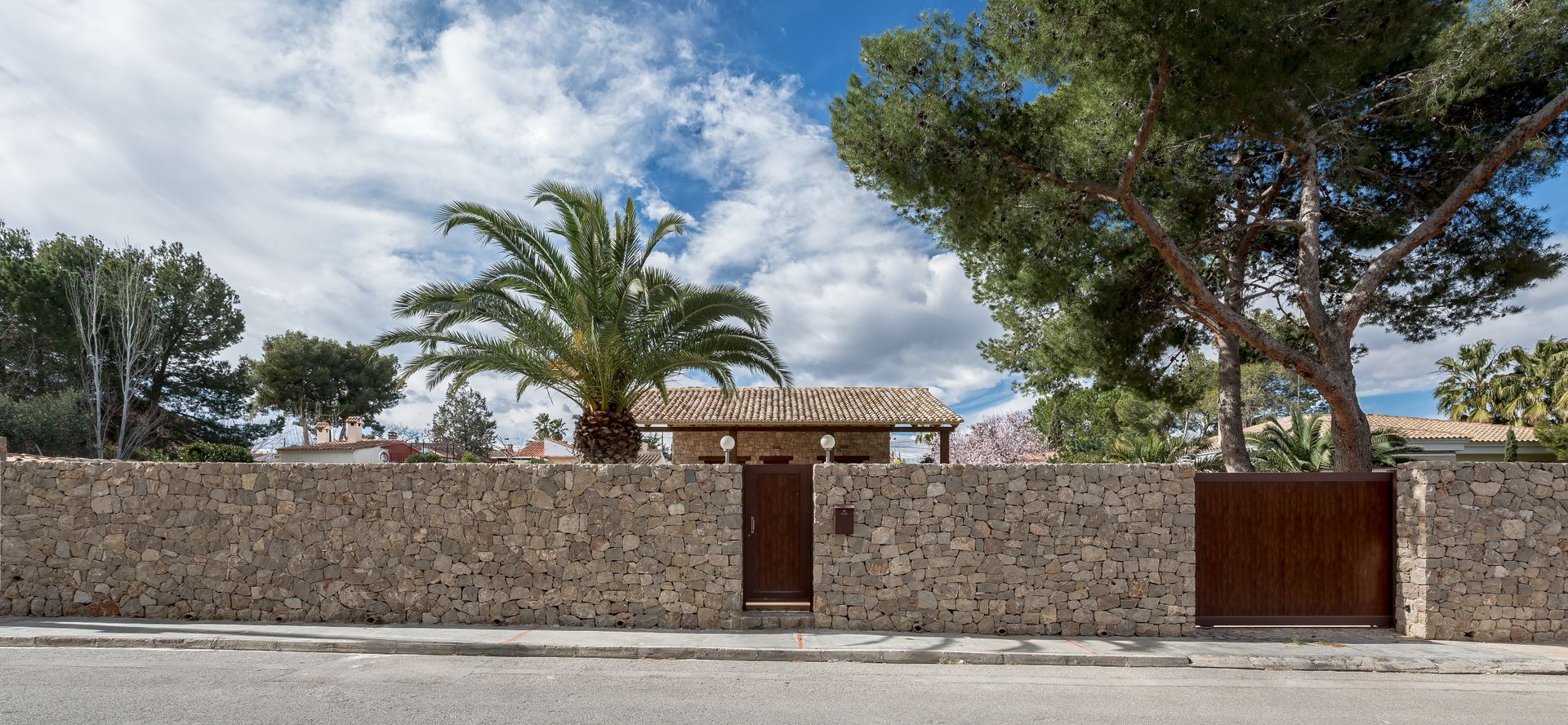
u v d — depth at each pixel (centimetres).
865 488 877
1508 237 1334
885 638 819
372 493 889
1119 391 3403
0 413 2631
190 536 888
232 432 3788
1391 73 1316
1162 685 674
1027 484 871
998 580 864
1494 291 1380
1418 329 1508
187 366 3572
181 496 894
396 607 876
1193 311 1448
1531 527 841
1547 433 2358
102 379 3131
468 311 1210
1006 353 1908
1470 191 1151
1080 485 869
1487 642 824
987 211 1173
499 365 1295
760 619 863
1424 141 1336
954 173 1154
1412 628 847
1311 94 1168
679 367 1352
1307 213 1277
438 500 888
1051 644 799
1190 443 2497
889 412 2044
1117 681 688
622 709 572
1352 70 1104
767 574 895
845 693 630
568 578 877
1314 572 891
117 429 3241
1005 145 1174
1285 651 779
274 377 4569
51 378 3164
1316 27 1022
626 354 1275
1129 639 830
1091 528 866
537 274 1264
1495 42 1072
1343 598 888
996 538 867
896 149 1170
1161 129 1284
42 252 3150
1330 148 1324
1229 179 1448
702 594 871
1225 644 806
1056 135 1237
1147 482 869
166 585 882
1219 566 888
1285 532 893
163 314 3362
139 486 897
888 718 564
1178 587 857
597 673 687
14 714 538
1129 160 1134
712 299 1290
